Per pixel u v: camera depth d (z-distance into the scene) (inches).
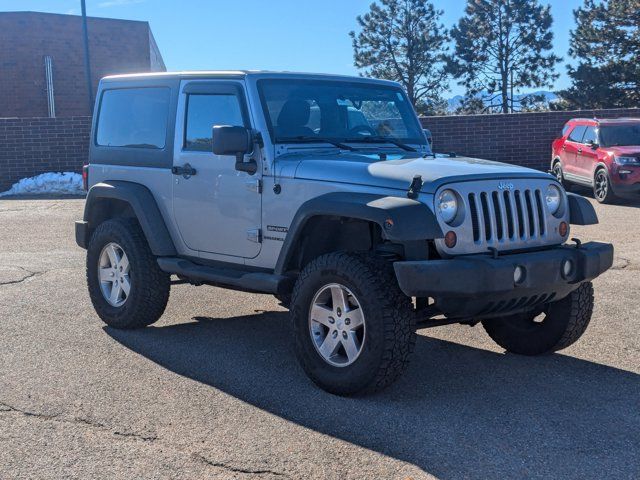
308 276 199.8
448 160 213.9
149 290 255.1
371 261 191.0
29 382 208.7
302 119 231.5
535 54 2124.8
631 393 199.8
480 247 192.7
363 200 191.8
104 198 276.1
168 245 253.1
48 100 1330.0
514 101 2156.7
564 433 173.6
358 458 160.7
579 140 705.6
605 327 261.9
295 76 239.0
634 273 348.5
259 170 222.5
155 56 1558.8
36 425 179.0
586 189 762.2
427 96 2182.6
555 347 225.9
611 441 169.3
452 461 159.2
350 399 195.6
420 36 2123.5
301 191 210.8
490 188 195.8
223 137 214.5
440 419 181.9
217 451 164.6
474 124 863.7
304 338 201.9
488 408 189.3
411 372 218.4
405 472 154.2
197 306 301.4
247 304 305.1
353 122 243.9
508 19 2110.0
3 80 1318.9
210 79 241.8
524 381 210.1
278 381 209.9
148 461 160.1
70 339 251.6
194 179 242.8
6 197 765.3
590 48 2037.4
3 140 825.5
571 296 219.1
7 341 248.5
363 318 188.4
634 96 1974.7
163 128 257.0
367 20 2167.8
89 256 270.4
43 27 1322.6
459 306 188.5
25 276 354.0
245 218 227.9
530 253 197.2
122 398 196.5
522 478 151.7
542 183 207.6
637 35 1988.2
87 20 1344.7
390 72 2155.5
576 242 205.9
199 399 195.8
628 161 621.0
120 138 273.6
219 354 235.8
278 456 161.9
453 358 232.4
